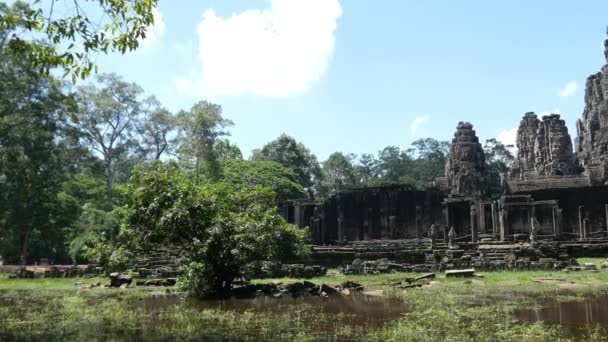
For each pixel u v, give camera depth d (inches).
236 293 900.6
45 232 2123.5
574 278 1008.2
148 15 463.5
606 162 2116.1
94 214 1998.0
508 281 983.6
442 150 4874.5
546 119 2815.0
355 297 831.7
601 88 2492.6
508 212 2033.7
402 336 460.1
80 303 803.4
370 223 2272.4
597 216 2050.9
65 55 460.1
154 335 495.5
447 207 1988.2
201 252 839.1
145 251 900.6
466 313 589.0
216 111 2407.7
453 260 1306.6
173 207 845.2
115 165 2500.0
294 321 572.4
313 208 2388.0
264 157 3671.3
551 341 426.6
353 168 4601.4
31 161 1801.2
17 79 1726.1
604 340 427.2
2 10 1472.7
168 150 2546.8
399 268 1321.4
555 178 2170.3
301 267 1254.3
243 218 899.4
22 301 845.2
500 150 4286.4
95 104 2364.7
